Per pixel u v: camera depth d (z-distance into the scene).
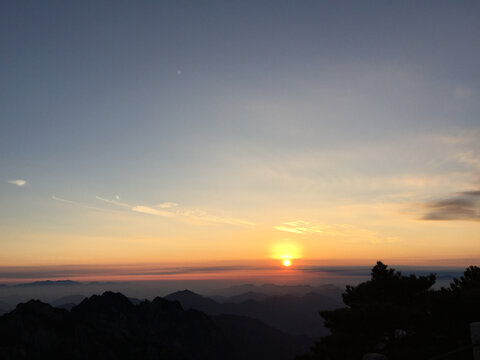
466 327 20.38
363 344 23.92
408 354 20.89
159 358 153.62
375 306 22.72
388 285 25.91
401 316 21.75
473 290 20.75
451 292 21.44
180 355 174.62
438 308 21.34
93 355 132.25
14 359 113.12
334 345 25.38
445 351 20.41
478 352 8.96
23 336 125.38
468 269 25.69
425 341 21.64
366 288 27.09
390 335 23.62
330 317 24.25
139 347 155.00
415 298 25.50
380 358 11.73
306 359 28.12
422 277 25.59
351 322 23.00
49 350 125.31
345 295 28.55
